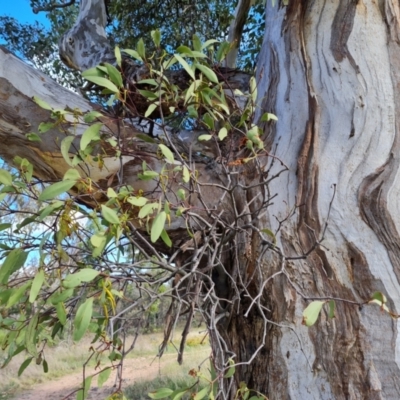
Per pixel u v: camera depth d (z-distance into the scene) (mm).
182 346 974
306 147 1571
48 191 837
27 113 1499
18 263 832
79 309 737
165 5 4473
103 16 3506
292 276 1419
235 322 1535
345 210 1430
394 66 1595
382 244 1356
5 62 1508
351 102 1572
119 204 968
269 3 2123
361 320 1308
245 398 1115
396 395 1206
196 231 1427
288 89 1739
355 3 1685
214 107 1396
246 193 1486
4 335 979
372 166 1464
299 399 1329
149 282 1006
